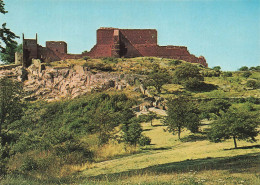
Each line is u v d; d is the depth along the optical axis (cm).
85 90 8138
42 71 9038
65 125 6028
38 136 5081
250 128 2964
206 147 3244
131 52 10844
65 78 8794
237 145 3120
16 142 4256
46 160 3183
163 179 1561
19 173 2466
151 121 5450
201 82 8656
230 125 3031
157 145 3894
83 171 2823
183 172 1838
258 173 1538
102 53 10631
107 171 2589
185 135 4378
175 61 10175
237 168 1761
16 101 3153
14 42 2191
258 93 7900
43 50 9988
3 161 2378
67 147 3581
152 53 10881
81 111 6750
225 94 7912
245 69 12031
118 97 7106
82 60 9975
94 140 4459
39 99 8269
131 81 8194
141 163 2783
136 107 6638
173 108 4462
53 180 1977
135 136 3906
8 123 3269
